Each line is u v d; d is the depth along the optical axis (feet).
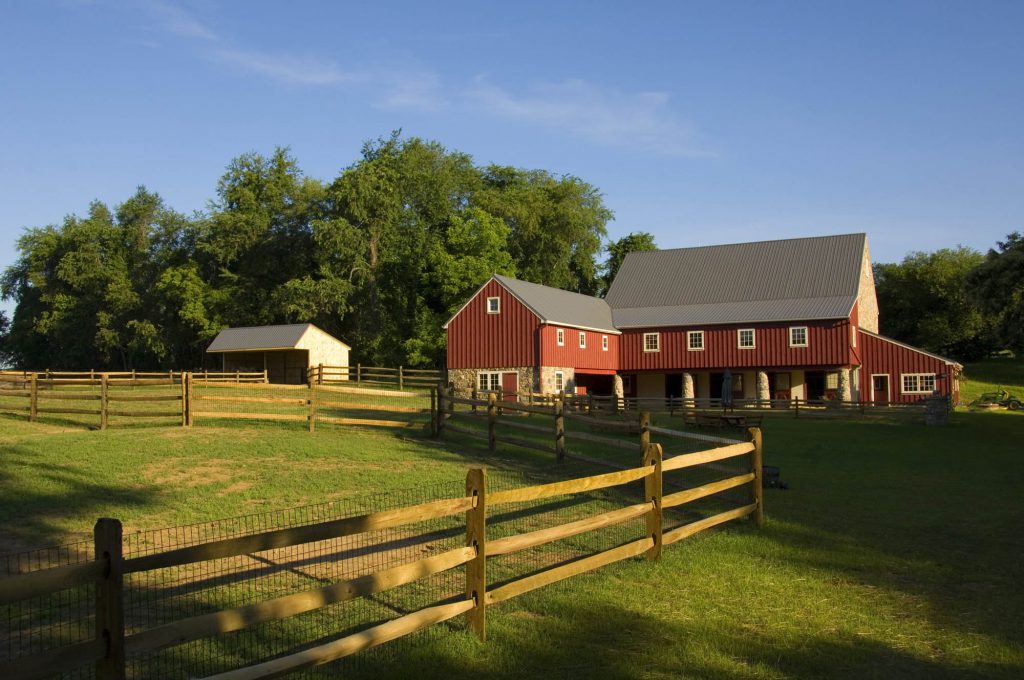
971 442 80.84
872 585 28.30
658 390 169.07
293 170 242.99
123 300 238.68
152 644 14.73
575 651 21.43
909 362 149.07
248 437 58.90
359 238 204.64
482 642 21.74
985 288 117.29
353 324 220.43
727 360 155.84
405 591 26.09
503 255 196.65
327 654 17.58
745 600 26.35
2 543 30.63
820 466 60.34
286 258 231.50
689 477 49.80
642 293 176.14
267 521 34.83
